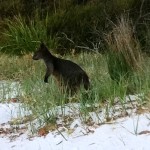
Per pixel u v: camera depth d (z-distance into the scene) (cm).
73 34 2048
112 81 1136
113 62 1177
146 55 1365
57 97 1119
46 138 913
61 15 2136
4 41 2069
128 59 1181
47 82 1184
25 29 2053
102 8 2122
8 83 1462
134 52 1209
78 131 906
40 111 1040
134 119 890
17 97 1292
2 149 912
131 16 2005
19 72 1616
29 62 1744
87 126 919
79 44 2014
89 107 1002
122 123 885
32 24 2156
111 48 1223
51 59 1171
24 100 1212
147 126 851
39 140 914
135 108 955
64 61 1173
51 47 1994
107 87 1090
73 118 984
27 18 2217
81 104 1003
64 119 990
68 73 1152
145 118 885
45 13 2250
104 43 1822
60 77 1162
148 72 1123
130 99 998
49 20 2119
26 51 1998
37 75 1474
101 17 2062
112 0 2159
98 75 1292
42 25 2089
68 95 1151
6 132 1009
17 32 2052
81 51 1922
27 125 1016
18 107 1160
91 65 1548
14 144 927
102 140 836
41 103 1089
